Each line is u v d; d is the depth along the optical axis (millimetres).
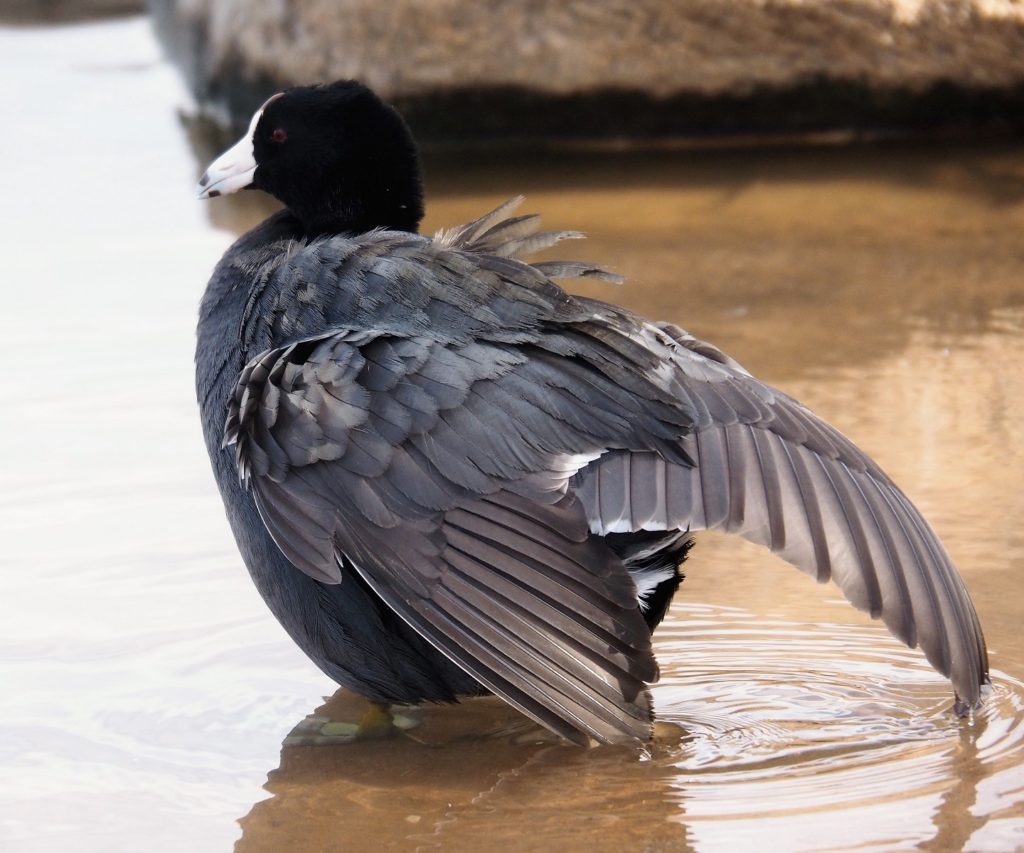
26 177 17734
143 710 7555
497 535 6445
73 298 13680
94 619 8430
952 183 17062
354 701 7742
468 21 18359
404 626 7027
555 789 6781
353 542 6617
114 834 6438
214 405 7695
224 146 19031
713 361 7301
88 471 10281
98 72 23281
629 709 6121
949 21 18391
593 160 18406
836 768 6820
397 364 6844
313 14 18578
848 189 16906
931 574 6668
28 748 7176
